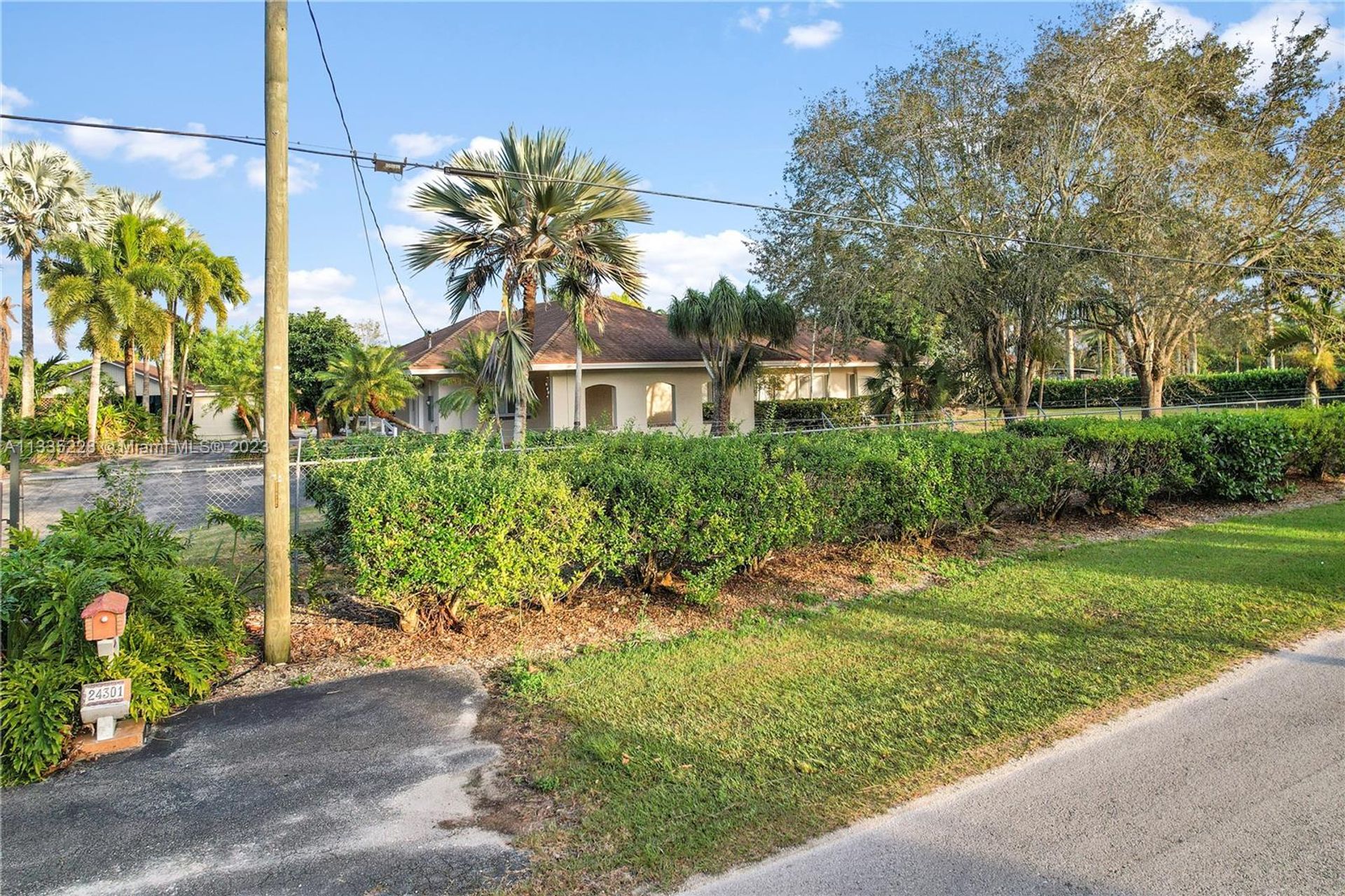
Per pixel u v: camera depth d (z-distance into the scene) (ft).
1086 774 13.16
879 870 10.61
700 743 14.49
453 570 19.51
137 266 99.09
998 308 66.74
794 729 15.02
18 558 15.56
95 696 14.16
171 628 16.76
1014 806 12.18
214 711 16.26
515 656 19.36
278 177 18.94
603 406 80.38
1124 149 62.44
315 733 15.19
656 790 12.79
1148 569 26.73
